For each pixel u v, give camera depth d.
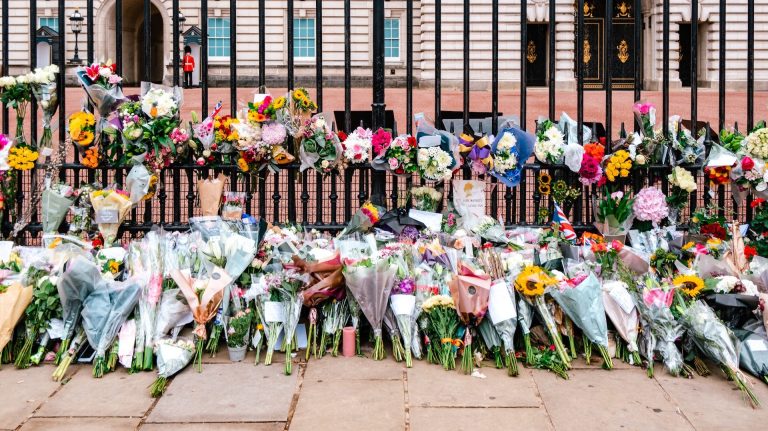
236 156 5.16
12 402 3.64
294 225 5.20
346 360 4.22
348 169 5.29
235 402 3.64
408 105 5.16
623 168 5.15
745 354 4.07
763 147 5.09
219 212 5.15
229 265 4.35
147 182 5.06
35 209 5.38
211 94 20.59
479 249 4.83
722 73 5.37
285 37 26.72
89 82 5.09
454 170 5.26
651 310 4.14
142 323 4.12
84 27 28.00
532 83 28.27
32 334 4.14
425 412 3.54
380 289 4.18
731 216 5.66
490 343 4.16
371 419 3.46
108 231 5.02
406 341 4.16
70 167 5.26
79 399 3.69
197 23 27.56
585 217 5.89
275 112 4.95
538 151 5.22
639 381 3.96
